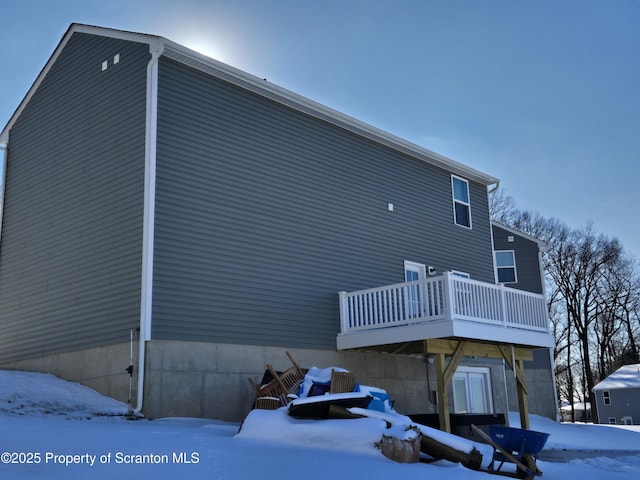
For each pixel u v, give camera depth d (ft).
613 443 52.70
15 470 18.76
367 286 48.29
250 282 40.65
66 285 41.37
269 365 37.45
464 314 40.73
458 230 58.39
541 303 48.75
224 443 25.44
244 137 42.70
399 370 48.70
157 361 35.04
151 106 38.04
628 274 124.06
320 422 27.50
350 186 49.21
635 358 134.82
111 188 39.63
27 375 39.04
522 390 46.57
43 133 47.21
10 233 47.80
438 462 26.73
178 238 37.52
